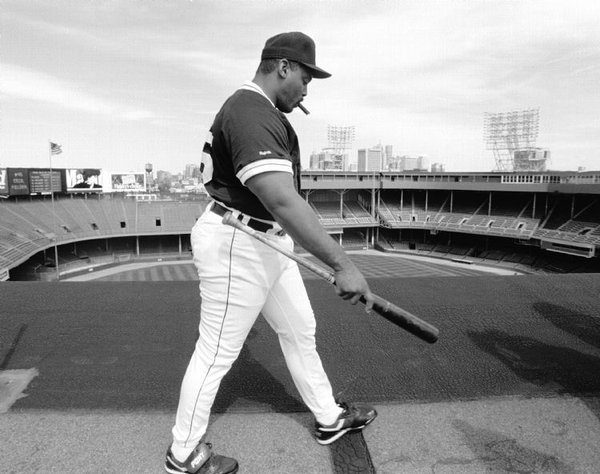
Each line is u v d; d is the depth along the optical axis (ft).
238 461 5.94
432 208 161.48
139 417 7.02
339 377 8.36
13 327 10.47
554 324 10.59
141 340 9.86
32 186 136.36
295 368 6.30
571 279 14.29
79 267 128.47
